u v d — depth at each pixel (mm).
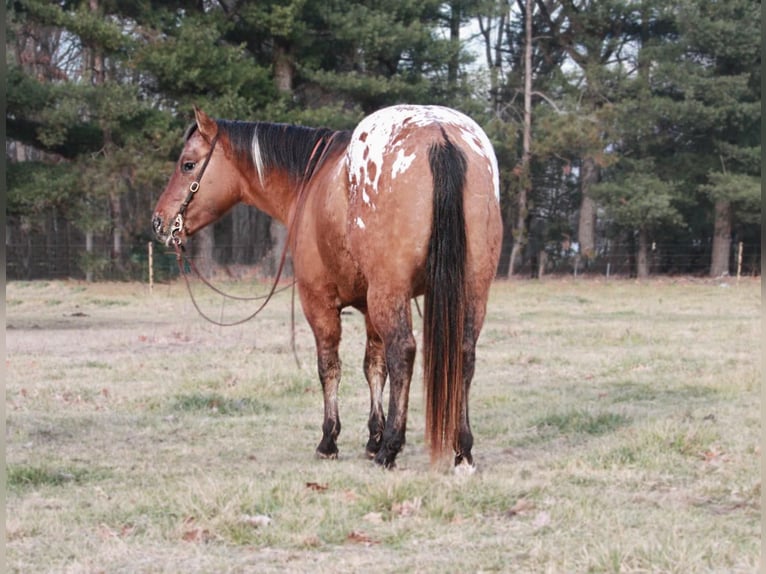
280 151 6465
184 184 6645
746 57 31312
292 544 4430
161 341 13430
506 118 35094
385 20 27984
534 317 17516
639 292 25062
